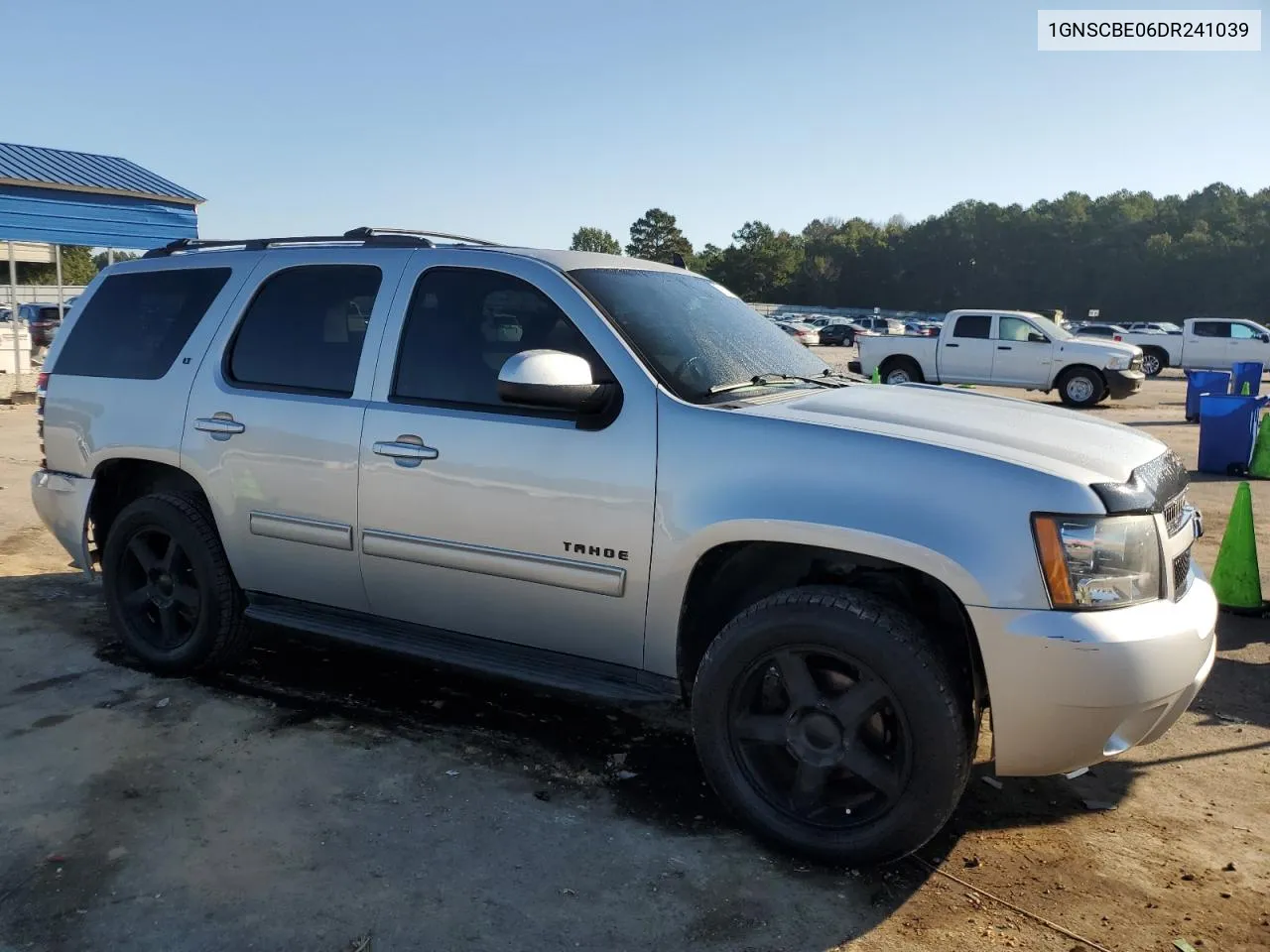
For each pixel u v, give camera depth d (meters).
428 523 3.72
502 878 2.98
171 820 3.26
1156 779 3.75
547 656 3.66
